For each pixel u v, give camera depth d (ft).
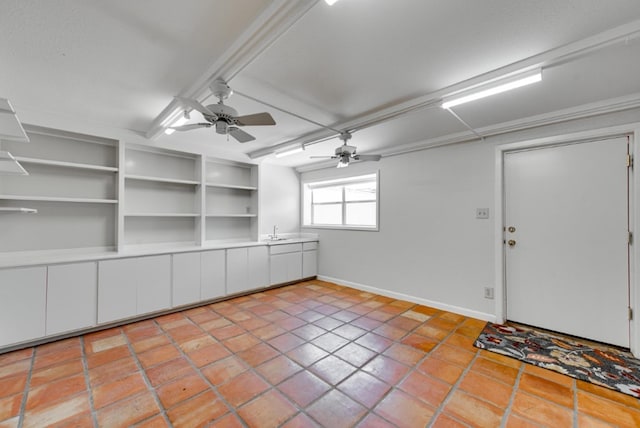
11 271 8.73
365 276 15.69
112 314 10.53
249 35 5.39
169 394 6.64
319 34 5.45
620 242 8.94
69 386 6.94
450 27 5.25
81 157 11.43
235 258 14.29
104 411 6.07
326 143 13.30
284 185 18.81
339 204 18.11
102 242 11.84
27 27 5.32
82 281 9.95
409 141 12.92
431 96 7.93
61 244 10.93
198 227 14.26
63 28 5.37
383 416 5.98
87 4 4.75
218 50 6.14
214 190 15.75
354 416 5.97
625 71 6.70
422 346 9.09
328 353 8.63
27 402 6.34
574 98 8.29
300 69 6.73
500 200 11.03
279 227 18.48
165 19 5.16
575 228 9.73
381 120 9.61
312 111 9.23
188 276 12.63
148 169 13.34
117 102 8.84
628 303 8.81
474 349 8.88
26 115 9.41
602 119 9.00
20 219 10.17
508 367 7.85
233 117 7.03
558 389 6.87
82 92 8.14
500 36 5.52
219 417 5.91
